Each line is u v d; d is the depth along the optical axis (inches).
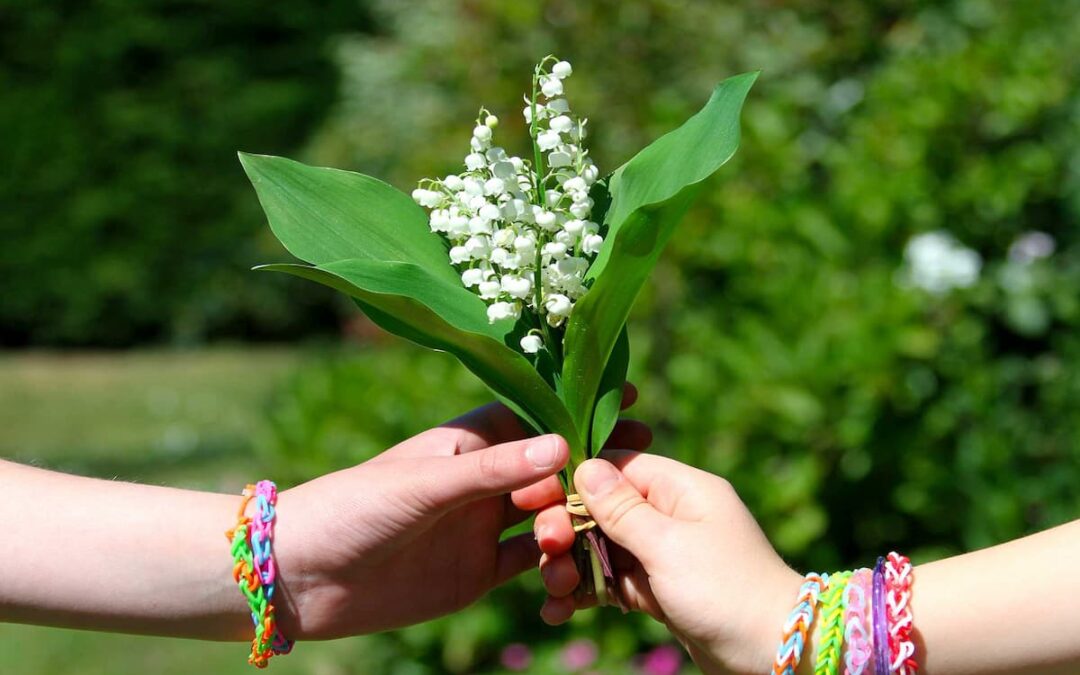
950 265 46.2
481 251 25.6
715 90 25.9
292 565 26.1
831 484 45.8
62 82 122.5
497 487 25.8
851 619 23.4
